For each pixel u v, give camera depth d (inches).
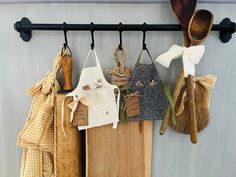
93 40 21.4
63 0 21.8
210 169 25.7
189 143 25.1
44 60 23.1
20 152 25.0
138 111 21.9
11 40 22.8
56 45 22.8
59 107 21.1
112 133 22.8
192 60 20.0
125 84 21.6
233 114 24.9
